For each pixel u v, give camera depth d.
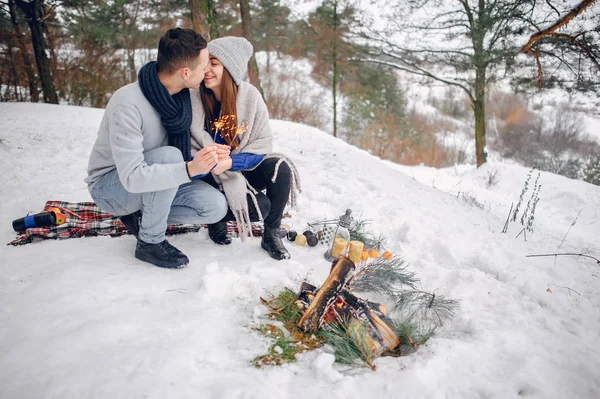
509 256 3.23
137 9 13.69
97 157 2.29
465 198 5.41
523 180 9.34
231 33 14.75
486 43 8.77
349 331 1.82
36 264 2.32
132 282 2.17
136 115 2.10
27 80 11.67
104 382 1.47
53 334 1.70
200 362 1.63
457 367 1.79
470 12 9.01
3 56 11.38
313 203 3.83
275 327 1.92
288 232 3.04
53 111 6.99
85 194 3.63
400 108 20.11
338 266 1.95
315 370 1.66
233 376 1.58
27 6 9.90
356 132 19.00
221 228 2.80
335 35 13.77
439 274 2.70
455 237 3.42
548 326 2.20
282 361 1.71
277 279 2.34
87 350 1.63
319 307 1.91
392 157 18.83
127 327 1.79
